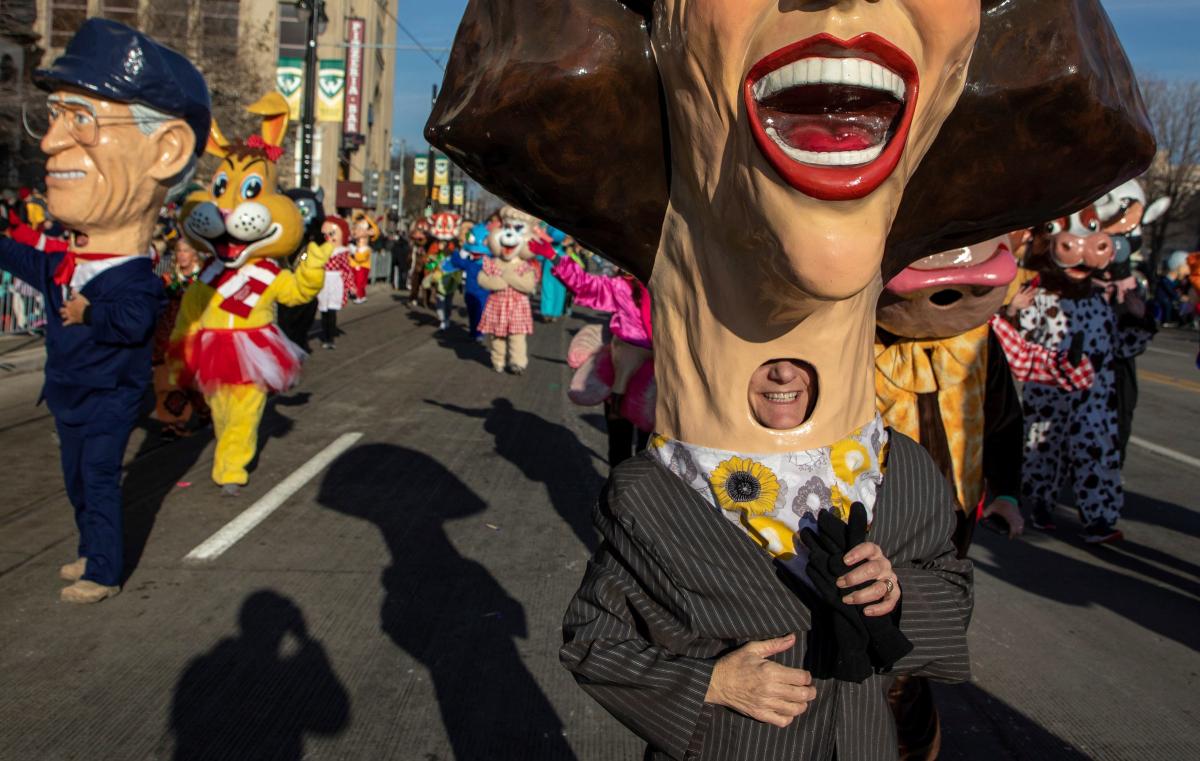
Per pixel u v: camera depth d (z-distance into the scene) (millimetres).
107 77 4660
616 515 2004
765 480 1939
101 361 4562
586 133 1861
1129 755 3766
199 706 3803
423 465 7598
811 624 1906
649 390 5488
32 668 4055
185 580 5062
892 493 1993
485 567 5398
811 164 1579
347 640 4422
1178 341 24500
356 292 20031
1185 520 7211
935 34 1583
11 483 6598
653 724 1881
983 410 3348
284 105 6871
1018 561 6109
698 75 1672
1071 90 1844
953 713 4059
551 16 1819
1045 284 6086
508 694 3992
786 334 1894
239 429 6559
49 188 4715
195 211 6328
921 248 2141
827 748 1907
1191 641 4898
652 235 2008
